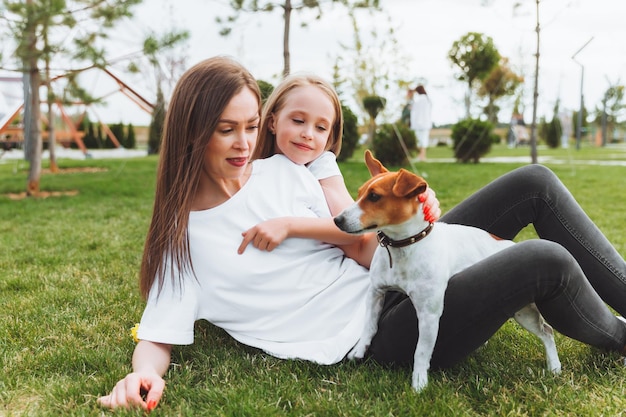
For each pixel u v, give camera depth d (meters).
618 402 2.16
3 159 19.19
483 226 2.65
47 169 14.21
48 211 7.40
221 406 2.15
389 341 2.27
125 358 2.62
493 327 2.16
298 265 2.39
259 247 2.34
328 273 2.46
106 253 4.83
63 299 3.59
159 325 2.27
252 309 2.35
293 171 2.57
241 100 2.22
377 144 13.44
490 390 2.27
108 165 15.19
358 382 2.26
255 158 2.76
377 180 2.04
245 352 2.63
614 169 13.84
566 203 2.57
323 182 2.66
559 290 2.09
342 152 13.89
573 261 2.09
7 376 2.46
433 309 2.09
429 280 2.07
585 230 2.53
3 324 3.12
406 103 16.22
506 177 2.67
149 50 8.73
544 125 29.67
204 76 2.25
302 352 2.34
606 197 8.46
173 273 2.30
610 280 2.49
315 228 2.41
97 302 3.50
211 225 2.37
